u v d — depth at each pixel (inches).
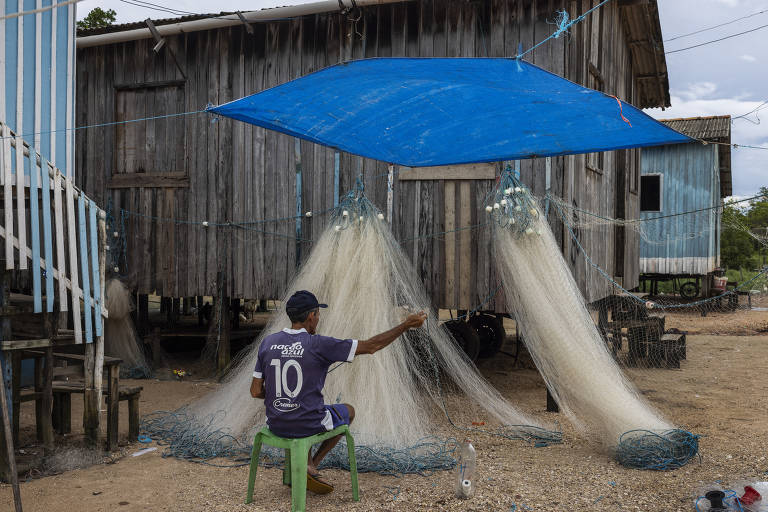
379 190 323.6
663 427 217.3
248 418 241.8
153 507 168.6
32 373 292.5
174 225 364.2
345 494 177.3
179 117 364.2
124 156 377.1
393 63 172.6
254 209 347.9
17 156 184.2
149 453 219.6
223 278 354.3
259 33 346.0
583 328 242.8
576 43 307.1
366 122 217.3
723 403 294.2
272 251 344.2
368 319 244.7
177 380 358.0
